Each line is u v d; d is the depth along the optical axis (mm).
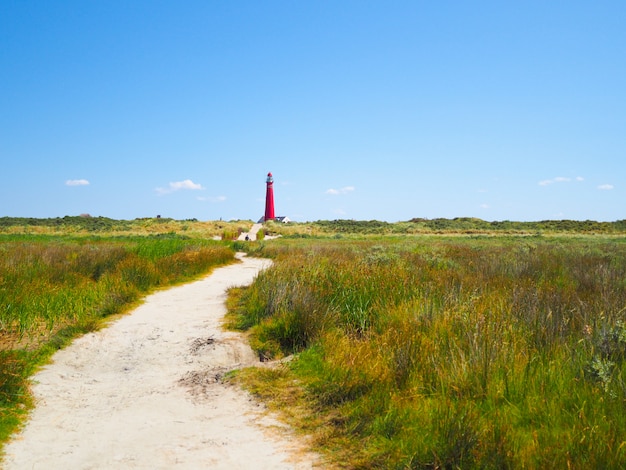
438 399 4875
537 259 15555
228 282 15859
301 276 10891
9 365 5844
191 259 18359
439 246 24719
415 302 8219
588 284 10852
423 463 3844
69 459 4215
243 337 8414
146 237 43344
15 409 5172
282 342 8070
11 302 9156
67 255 17594
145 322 9602
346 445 4355
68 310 9523
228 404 5504
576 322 6965
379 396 5055
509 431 4109
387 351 6152
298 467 4023
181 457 4246
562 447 3789
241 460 4168
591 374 4934
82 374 6742
